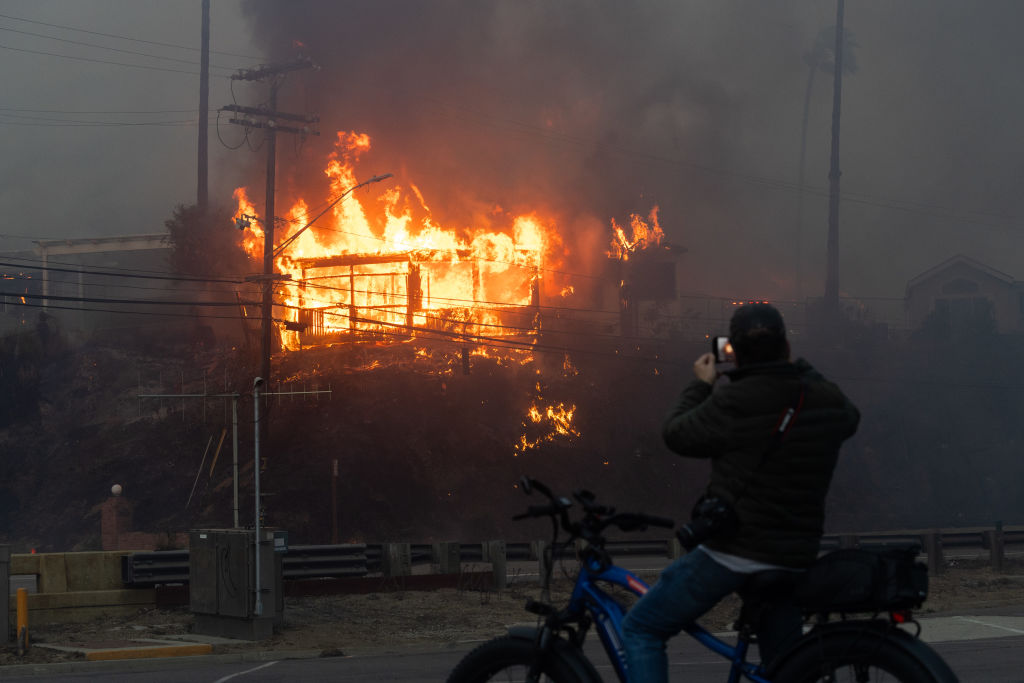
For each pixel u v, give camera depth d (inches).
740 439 148.2
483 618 737.0
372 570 882.8
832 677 148.9
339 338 2087.8
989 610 802.2
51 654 570.6
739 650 157.0
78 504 1784.0
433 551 914.7
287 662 565.3
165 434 1898.4
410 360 1961.1
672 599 156.2
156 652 580.4
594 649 559.5
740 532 148.8
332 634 661.9
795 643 151.6
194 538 671.1
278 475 1632.6
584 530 169.3
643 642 159.2
